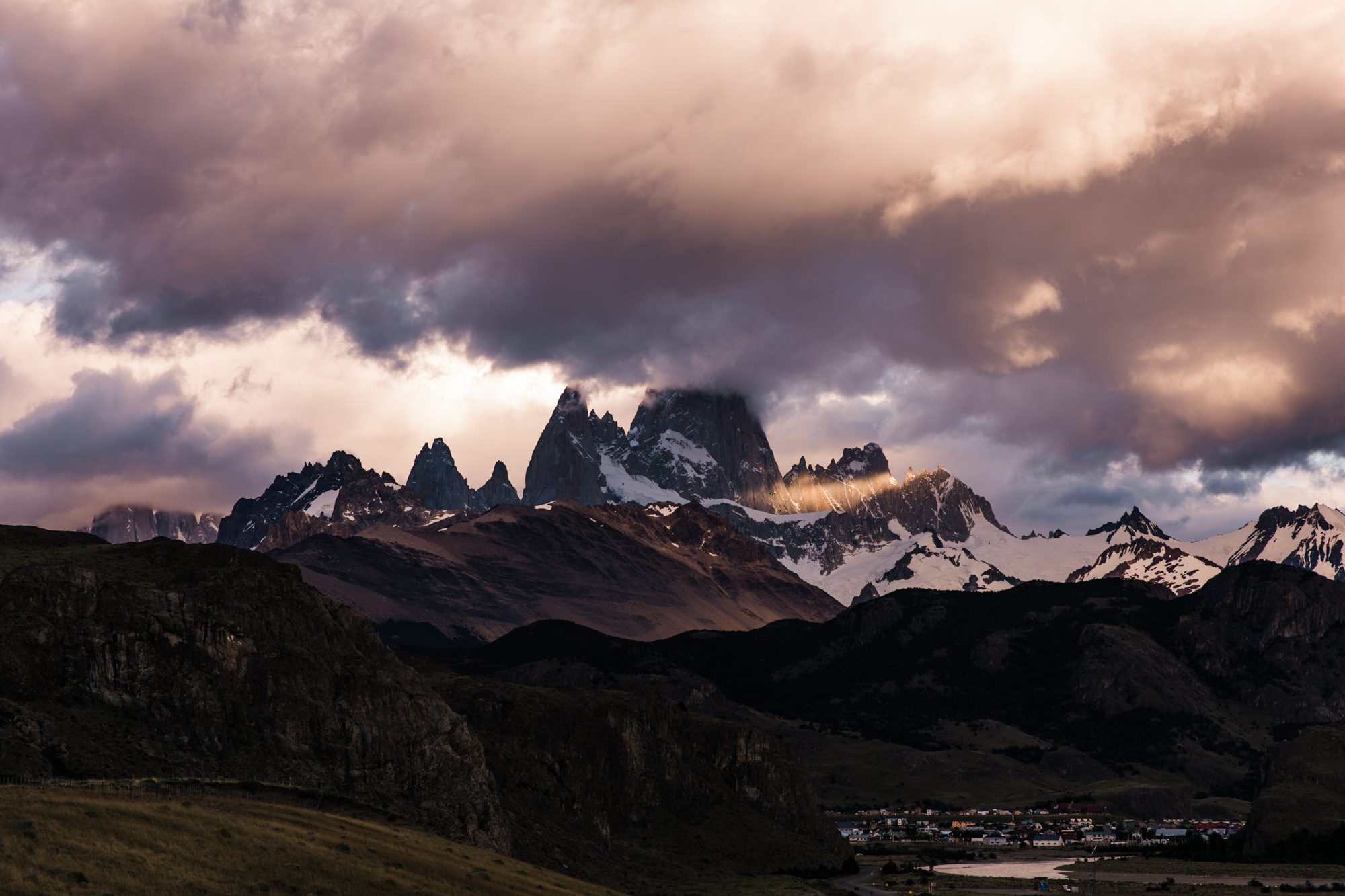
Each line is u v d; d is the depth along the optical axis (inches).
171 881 3853.3
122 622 7012.8
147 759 6466.5
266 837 4539.9
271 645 7450.8
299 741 7140.8
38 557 7672.2
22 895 3469.5
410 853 5103.3
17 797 4227.4
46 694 6555.1
